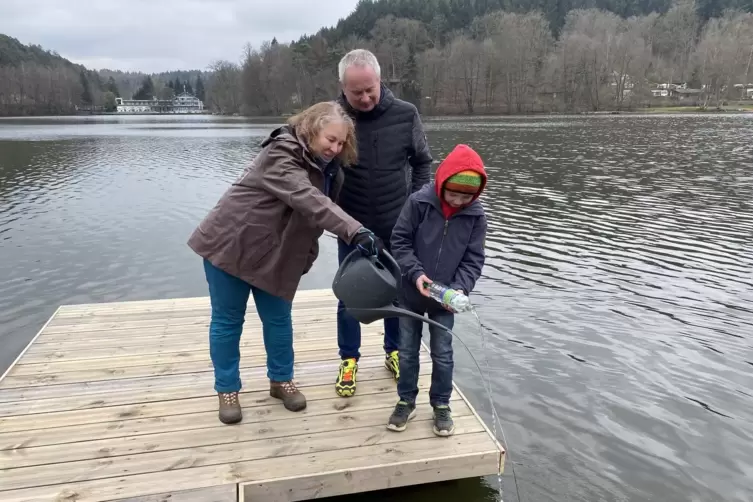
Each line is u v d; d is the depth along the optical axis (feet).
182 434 9.01
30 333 18.52
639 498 10.07
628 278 22.53
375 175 9.94
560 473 10.69
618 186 44.91
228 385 9.23
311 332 13.16
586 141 87.61
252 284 8.62
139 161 70.28
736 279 22.26
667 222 32.14
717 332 17.34
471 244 9.32
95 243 29.53
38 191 46.37
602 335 17.16
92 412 9.58
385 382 10.87
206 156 76.84
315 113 8.41
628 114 192.34
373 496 9.41
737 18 259.39
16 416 9.39
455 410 10.09
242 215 8.36
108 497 7.54
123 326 13.48
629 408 13.10
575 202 38.60
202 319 14.01
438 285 8.55
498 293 20.95
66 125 200.95
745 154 65.21
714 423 12.52
